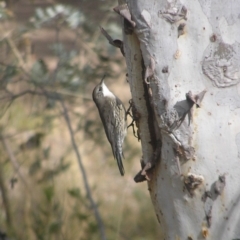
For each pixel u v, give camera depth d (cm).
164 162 630
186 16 599
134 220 1345
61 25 1199
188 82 604
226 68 599
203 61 601
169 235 651
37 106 1238
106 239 1084
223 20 597
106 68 1178
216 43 598
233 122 602
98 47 1172
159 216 661
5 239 1138
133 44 634
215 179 610
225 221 615
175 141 610
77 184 1288
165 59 605
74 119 1367
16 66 1152
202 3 597
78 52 1196
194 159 610
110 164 1361
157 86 610
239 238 611
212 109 604
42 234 1124
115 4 1177
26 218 1170
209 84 602
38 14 1144
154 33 605
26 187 1182
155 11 604
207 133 604
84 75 1178
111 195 1357
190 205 625
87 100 1223
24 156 1216
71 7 1147
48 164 1240
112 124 1007
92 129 1220
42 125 1238
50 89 1195
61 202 1186
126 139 1298
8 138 1243
